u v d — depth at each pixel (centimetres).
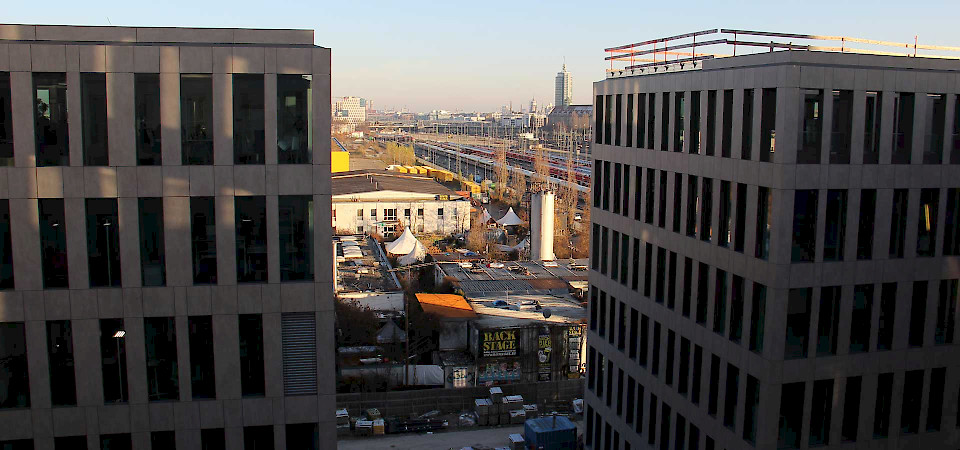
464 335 8906
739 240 3841
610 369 5409
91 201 3166
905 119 3631
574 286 10850
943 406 3909
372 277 11262
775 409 3653
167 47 3114
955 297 3862
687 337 4341
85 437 3294
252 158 3241
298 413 3403
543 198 13425
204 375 3356
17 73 3044
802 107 3453
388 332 9069
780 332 3588
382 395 7762
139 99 3142
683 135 4347
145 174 3169
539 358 8469
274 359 3356
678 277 4425
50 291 3183
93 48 3070
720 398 4022
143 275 3250
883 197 3628
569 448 6731
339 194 17212
